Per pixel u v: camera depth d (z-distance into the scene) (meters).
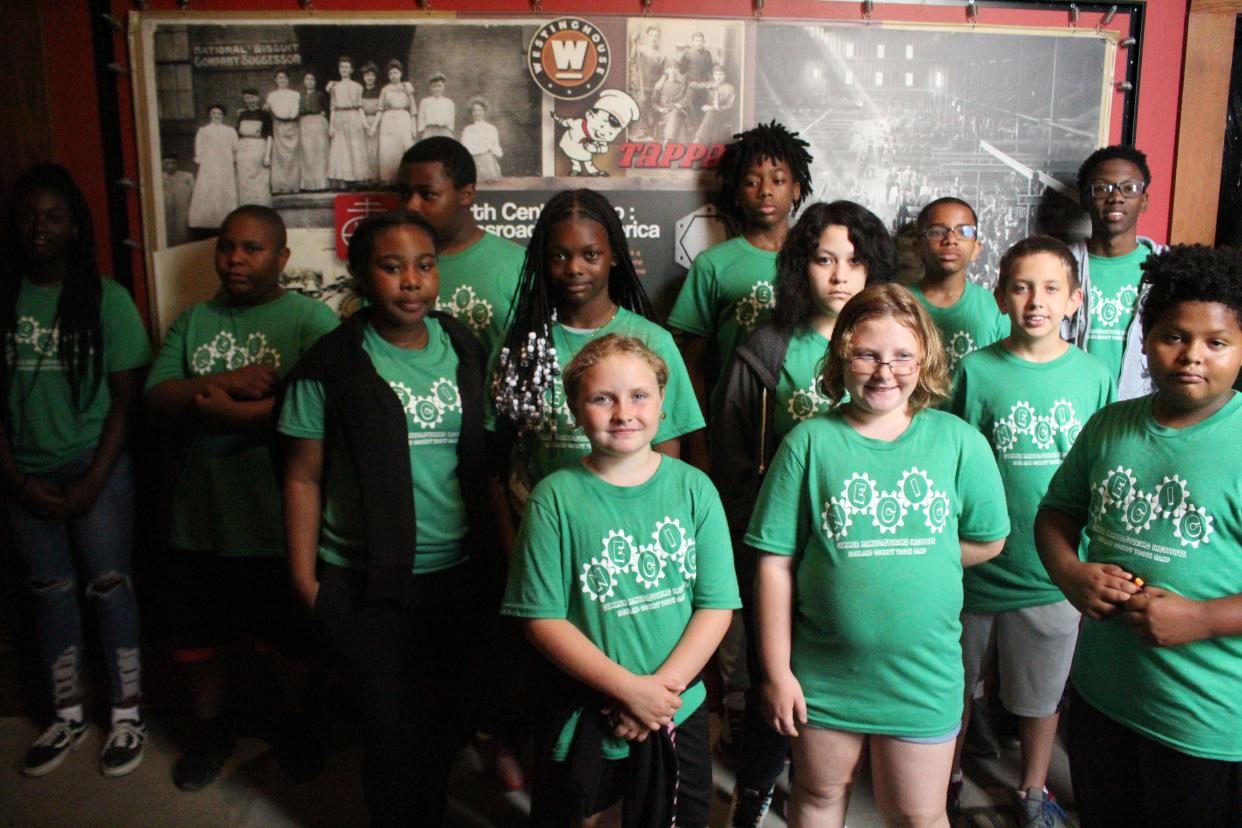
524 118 2.56
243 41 2.49
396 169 2.55
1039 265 1.92
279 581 2.31
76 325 2.27
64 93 2.47
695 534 1.57
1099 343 2.48
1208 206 2.75
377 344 1.81
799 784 1.63
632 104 2.57
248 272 2.26
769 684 1.57
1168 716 1.40
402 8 2.51
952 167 2.67
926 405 1.58
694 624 1.56
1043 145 2.69
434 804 1.87
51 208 2.20
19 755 2.39
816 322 1.98
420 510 1.81
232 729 2.41
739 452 1.99
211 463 2.26
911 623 1.50
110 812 2.14
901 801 1.55
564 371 1.66
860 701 1.53
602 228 1.86
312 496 1.80
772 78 2.59
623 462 1.55
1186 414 1.41
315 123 2.53
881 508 1.52
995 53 2.63
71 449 2.31
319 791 2.23
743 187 2.46
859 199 2.66
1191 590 1.37
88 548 2.33
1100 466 1.51
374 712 1.77
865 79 2.61
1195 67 2.68
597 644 1.52
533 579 1.51
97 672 2.60
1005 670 1.99
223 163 2.53
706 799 1.70
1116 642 1.47
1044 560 1.60
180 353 2.32
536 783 1.60
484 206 2.59
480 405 1.87
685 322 2.54
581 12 2.53
